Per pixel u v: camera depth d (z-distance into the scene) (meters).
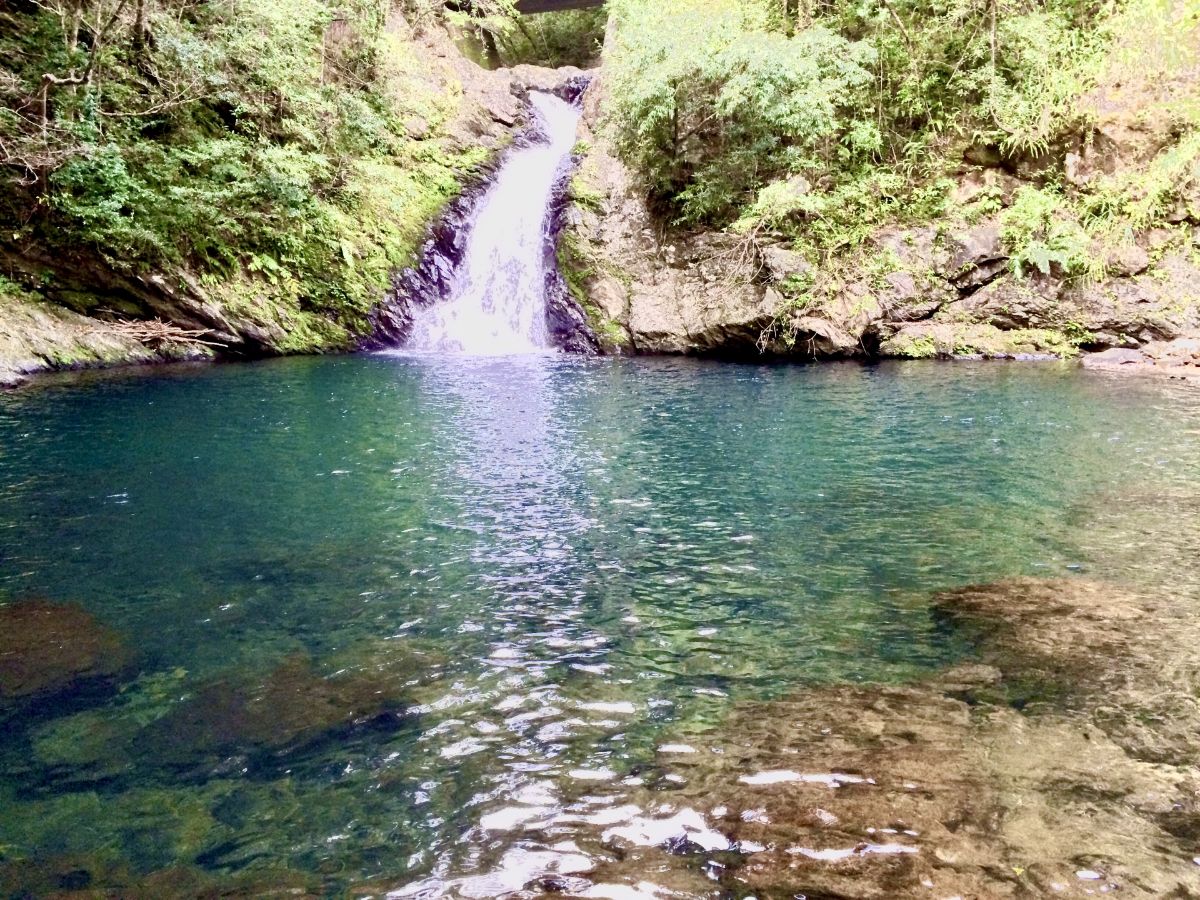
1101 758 2.04
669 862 1.68
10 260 9.70
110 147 9.80
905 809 1.83
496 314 14.55
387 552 3.85
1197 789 1.89
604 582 3.48
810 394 8.58
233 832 1.81
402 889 1.61
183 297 10.89
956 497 4.77
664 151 13.56
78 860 1.71
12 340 9.21
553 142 18.98
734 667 2.67
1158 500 4.61
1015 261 11.27
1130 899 1.51
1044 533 4.07
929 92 12.56
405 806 1.91
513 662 2.71
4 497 4.66
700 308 12.55
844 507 4.60
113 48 10.62
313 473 5.31
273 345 11.82
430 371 10.38
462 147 16.89
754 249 12.37
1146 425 6.66
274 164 11.28
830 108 11.73
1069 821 1.77
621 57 14.14
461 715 2.35
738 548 3.91
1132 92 11.14
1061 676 2.53
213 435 6.39
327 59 14.11
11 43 9.68
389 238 13.75
